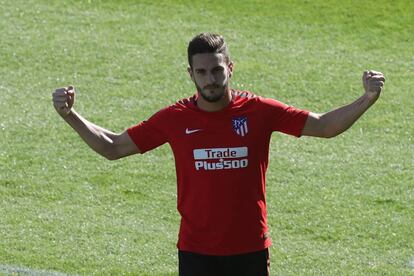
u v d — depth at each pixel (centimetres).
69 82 4684
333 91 4688
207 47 2158
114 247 3216
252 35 5234
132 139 2288
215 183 2223
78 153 3966
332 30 5341
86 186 3694
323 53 5081
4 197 3594
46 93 4566
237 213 2231
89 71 4794
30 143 4050
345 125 2217
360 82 4788
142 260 3127
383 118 4406
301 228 3406
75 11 5425
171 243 3262
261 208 2256
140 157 3934
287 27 5341
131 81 4703
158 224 3412
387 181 3806
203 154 2223
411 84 4781
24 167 3831
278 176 3819
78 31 5197
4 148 3994
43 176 3762
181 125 2244
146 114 4388
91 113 4369
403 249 3262
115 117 4344
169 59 4931
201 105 2238
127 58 4928
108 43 5078
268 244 2277
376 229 3403
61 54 4947
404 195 3681
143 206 3550
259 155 2239
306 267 3111
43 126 4209
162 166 3869
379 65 4984
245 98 2253
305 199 3628
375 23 5425
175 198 3616
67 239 3266
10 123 4231
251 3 5588
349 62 4994
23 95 4534
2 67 4816
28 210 3494
